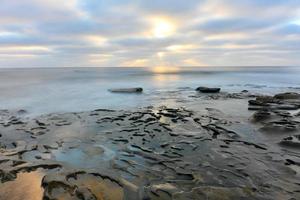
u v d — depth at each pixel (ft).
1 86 120.67
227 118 46.01
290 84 140.97
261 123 41.19
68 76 227.61
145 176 23.47
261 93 92.84
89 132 38.04
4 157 26.45
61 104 67.05
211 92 94.17
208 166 25.68
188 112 51.98
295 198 19.57
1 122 45.01
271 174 23.67
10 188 19.93
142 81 167.53
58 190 19.34
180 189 20.84
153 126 40.96
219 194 19.85
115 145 32.27
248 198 19.52
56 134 37.01
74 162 26.73
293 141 30.81
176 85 135.85
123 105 64.75
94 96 84.33
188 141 33.55
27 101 72.74
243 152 29.37
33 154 28.81
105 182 20.83
